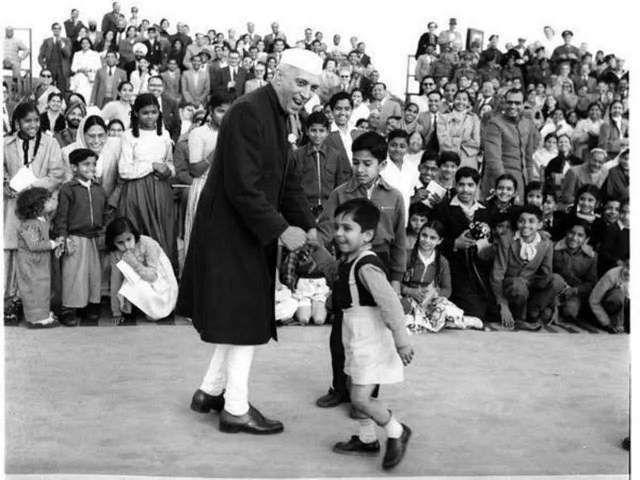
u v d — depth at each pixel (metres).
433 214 5.80
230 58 8.72
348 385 3.98
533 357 4.99
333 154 5.78
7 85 8.02
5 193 5.52
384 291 3.17
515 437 3.65
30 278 5.31
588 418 3.92
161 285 5.52
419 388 4.32
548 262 5.80
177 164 6.04
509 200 5.96
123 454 3.33
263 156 3.50
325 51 8.93
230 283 3.52
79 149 5.53
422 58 9.29
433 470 3.25
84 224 5.46
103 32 9.21
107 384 4.23
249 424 3.61
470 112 7.65
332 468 3.25
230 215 3.55
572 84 9.66
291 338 5.26
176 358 4.73
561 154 8.33
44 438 3.48
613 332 5.66
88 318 5.62
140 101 5.80
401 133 5.88
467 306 5.74
